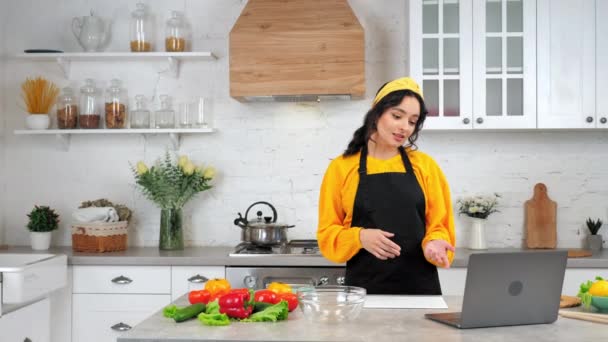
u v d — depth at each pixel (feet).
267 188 14.98
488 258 6.38
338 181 9.37
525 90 13.37
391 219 9.09
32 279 11.37
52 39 15.28
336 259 8.89
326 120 14.88
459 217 14.69
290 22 13.50
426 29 13.51
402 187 9.14
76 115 14.74
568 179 14.60
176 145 14.93
